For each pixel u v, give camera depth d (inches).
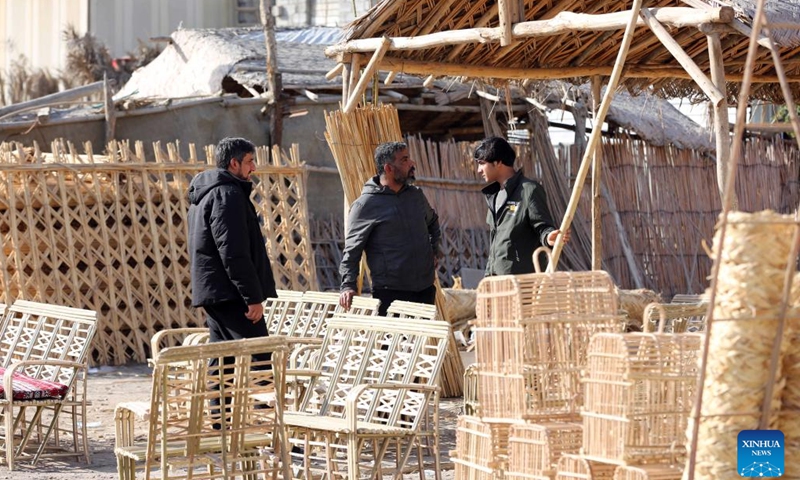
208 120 1486.2
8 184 1077.8
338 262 1531.7
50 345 709.9
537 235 663.8
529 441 420.5
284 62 1620.3
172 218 1166.3
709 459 320.5
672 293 1565.0
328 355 613.6
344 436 538.9
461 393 868.6
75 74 2204.7
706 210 1583.4
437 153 1558.8
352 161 800.3
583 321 434.6
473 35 706.2
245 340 483.8
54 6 2642.7
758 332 315.3
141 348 1134.4
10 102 2164.1
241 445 496.1
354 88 809.5
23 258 1083.9
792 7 619.5
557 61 866.8
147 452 478.3
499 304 441.7
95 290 1115.9
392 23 804.6
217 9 2723.9
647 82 948.6
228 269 636.7
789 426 321.1
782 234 315.6
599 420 386.3
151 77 1779.0
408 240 699.4
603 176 1571.1
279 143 1485.0
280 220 1242.0
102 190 1128.8
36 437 739.4
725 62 852.6
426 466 556.1
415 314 607.2
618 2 780.0
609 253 1555.1
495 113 1593.3
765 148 1603.1
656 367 377.4
